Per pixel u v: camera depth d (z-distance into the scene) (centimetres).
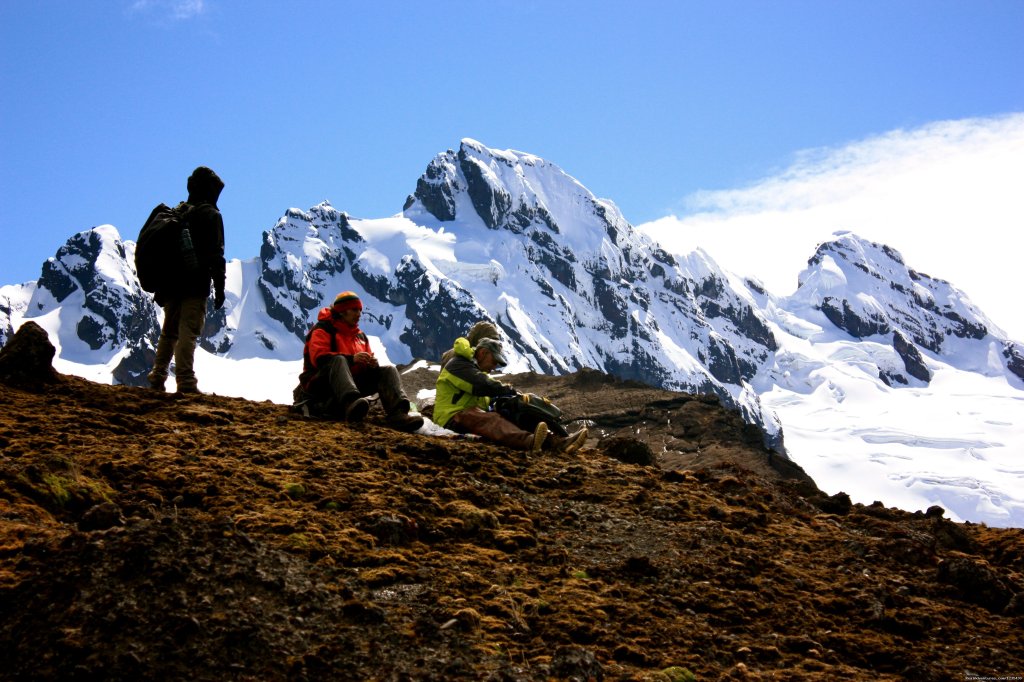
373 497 973
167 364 1421
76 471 908
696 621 823
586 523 1023
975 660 820
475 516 961
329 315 1363
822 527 1169
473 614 738
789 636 823
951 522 1316
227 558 716
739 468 1455
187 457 1035
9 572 693
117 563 676
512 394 1349
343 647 672
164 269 1390
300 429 1233
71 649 615
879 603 904
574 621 773
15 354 1262
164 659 621
